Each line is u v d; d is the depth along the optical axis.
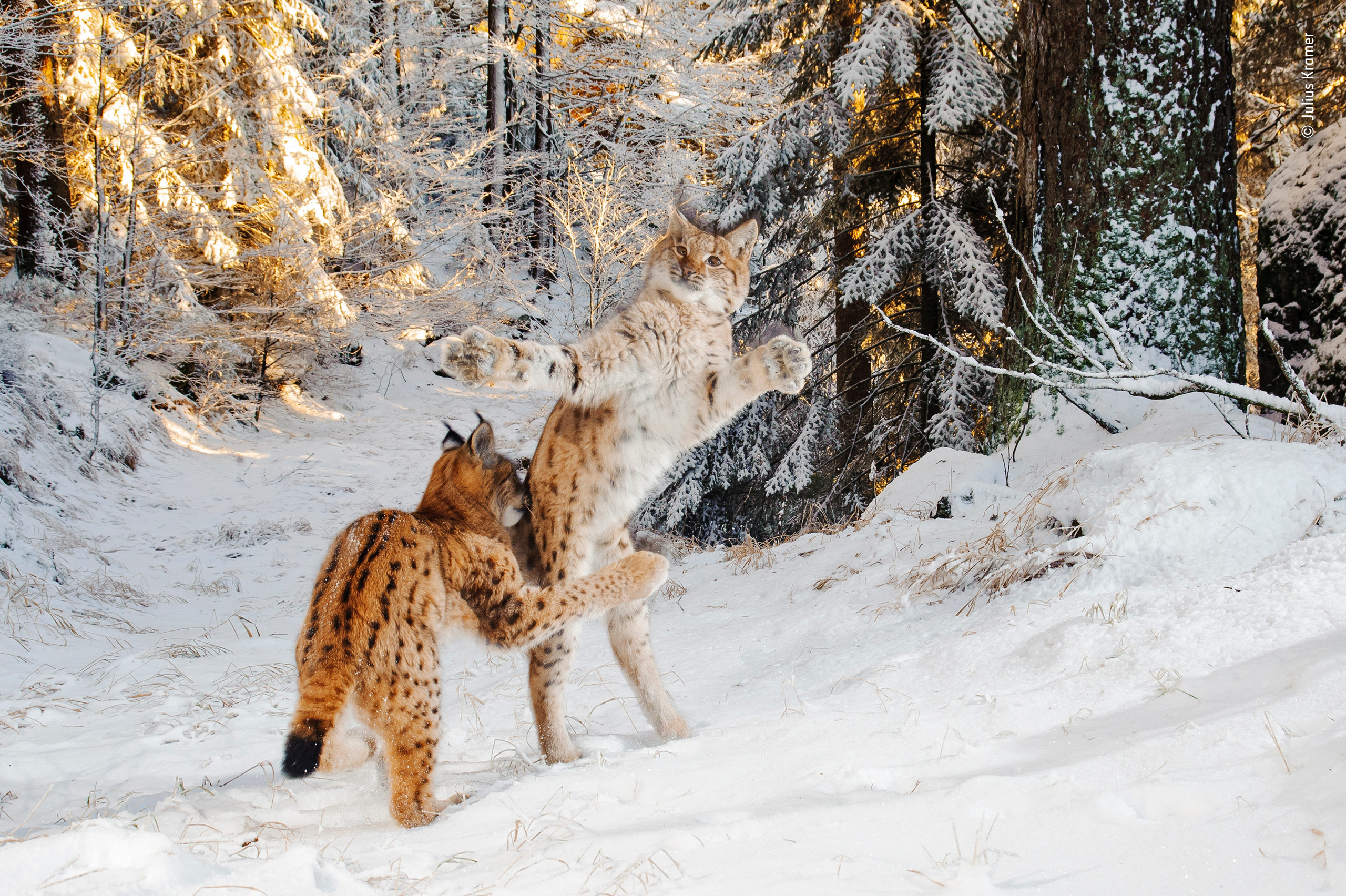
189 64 18.77
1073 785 2.51
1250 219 13.59
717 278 4.67
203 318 18.20
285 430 20.30
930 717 3.46
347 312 21.17
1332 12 11.66
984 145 11.28
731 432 12.74
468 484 4.16
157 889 2.24
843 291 11.13
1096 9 7.21
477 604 3.73
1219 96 7.24
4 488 11.00
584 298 30.06
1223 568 4.16
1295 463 4.46
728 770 3.31
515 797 3.35
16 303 16.14
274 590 10.55
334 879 2.44
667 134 31.58
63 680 6.35
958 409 10.51
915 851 2.34
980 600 4.87
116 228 17.14
